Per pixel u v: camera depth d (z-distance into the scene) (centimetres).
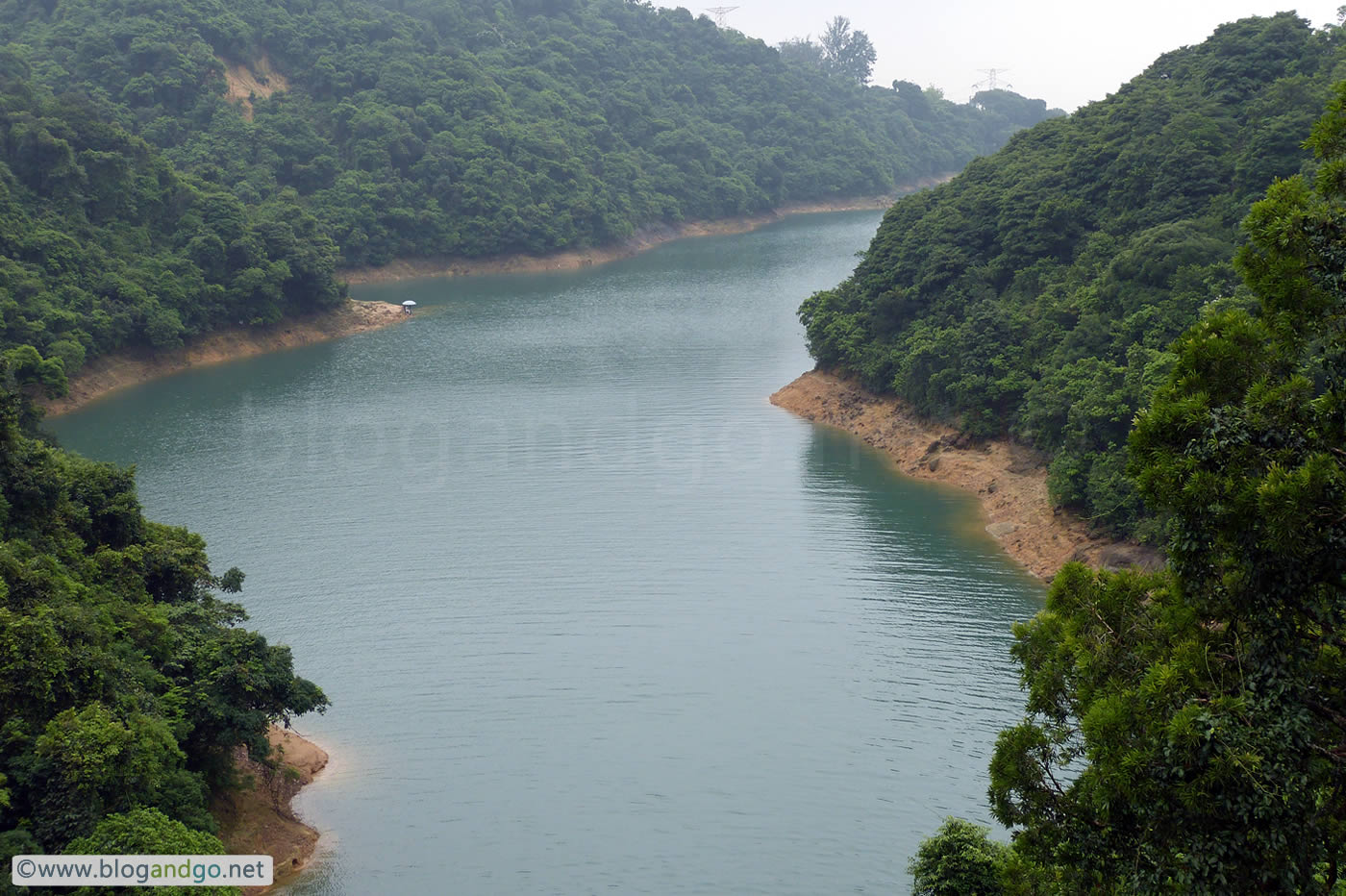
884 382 10338
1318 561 2102
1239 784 2014
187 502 8438
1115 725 2233
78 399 11806
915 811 4591
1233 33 10406
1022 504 7744
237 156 19400
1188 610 2352
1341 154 2378
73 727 3684
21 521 4850
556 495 8469
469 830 4606
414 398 11644
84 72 19612
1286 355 2356
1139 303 8012
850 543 7362
